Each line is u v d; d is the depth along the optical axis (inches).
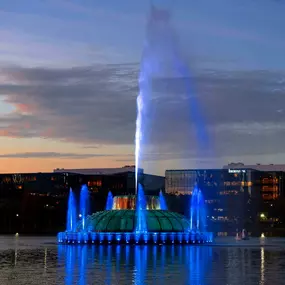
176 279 1800.0
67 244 3900.1
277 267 2187.5
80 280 1765.5
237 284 1683.1
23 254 2878.9
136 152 4170.8
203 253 2928.2
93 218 4055.1
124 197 4104.3
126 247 3442.4
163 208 4301.2
